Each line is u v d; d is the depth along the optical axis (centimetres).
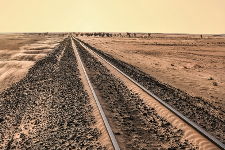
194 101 1327
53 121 1081
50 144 862
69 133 928
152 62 3312
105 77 1927
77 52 3928
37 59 4238
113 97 1357
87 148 798
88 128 952
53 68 2611
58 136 916
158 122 980
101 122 987
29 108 1352
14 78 2761
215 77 2227
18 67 3466
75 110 1177
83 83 1723
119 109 1152
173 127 923
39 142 898
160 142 813
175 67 2855
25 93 1719
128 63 3019
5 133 1067
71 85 1708
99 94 1408
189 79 2095
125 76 1908
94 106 1191
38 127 1055
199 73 2452
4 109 1430
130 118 1026
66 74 2145
